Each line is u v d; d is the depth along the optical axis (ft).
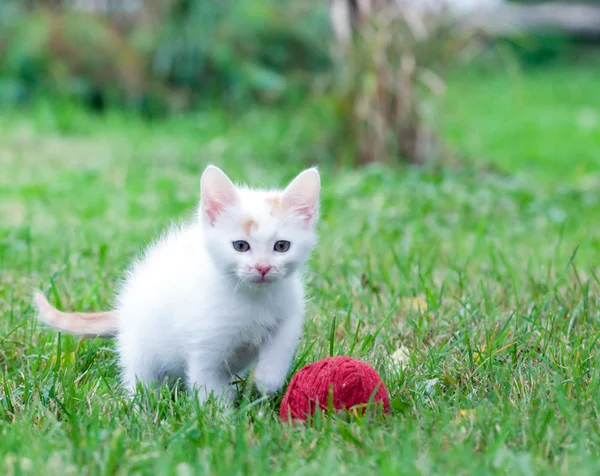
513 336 15.17
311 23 52.47
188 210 25.98
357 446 10.93
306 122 35.86
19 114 46.70
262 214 13.10
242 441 10.64
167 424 11.80
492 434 11.14
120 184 30.48
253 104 48.85
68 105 46.65
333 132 34.71
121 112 48.88
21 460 10.55
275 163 34.96
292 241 13.25
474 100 57.82
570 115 54.39
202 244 14.07
